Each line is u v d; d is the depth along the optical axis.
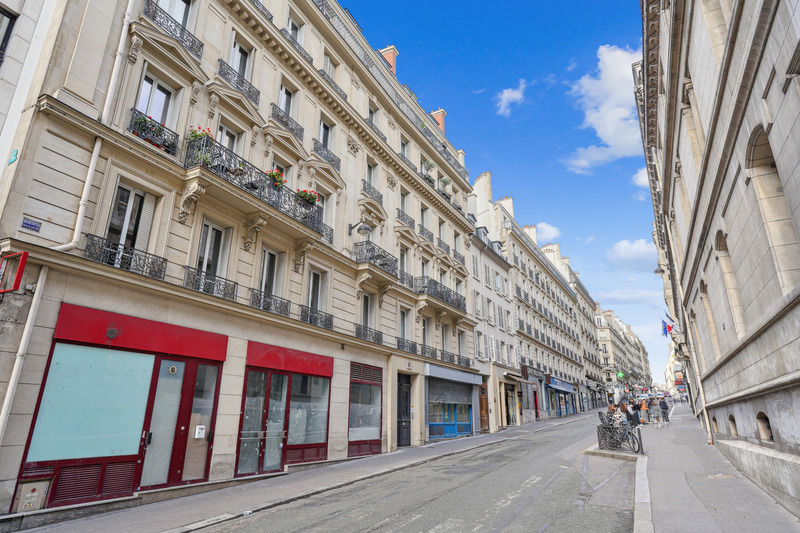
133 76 10.35
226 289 11.83
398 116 23.12
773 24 4.82
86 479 8.05
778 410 6.62
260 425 12.02
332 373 15.08
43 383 7.73
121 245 9.56
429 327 22.84
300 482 10.79
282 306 13.52
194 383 10.40
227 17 13.62
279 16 15.89
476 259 30.78
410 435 19.67
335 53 19.06
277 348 12.90
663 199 17.78
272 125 14.12
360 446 15.98
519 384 34.91
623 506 7.32
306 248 14.45
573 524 6.37
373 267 17.44
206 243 11.88
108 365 8.77
